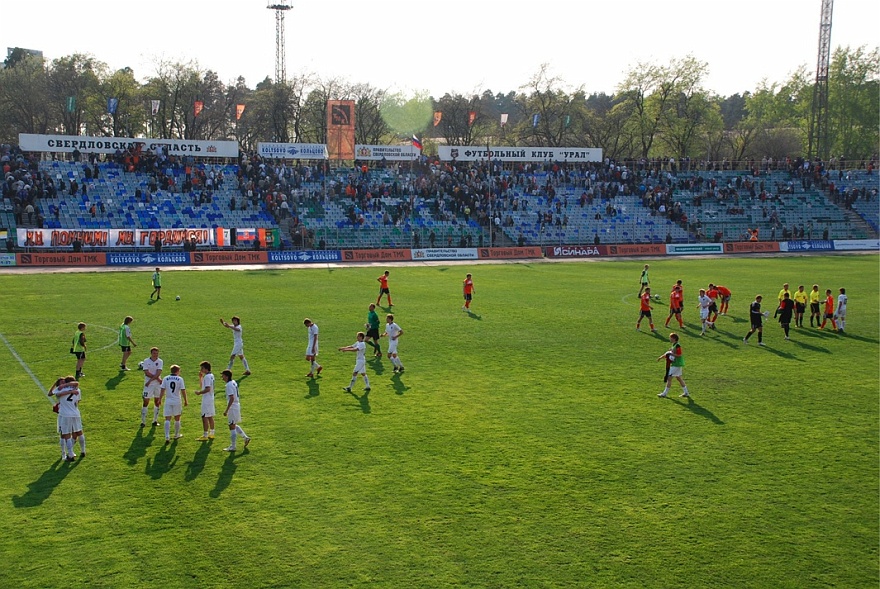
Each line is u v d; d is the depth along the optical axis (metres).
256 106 104.69
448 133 117.75
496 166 88.19
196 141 77.81
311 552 13.51
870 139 127.12
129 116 99.00
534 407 22.25
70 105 79.56
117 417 21.08
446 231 78.06
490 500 15.69
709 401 23.14
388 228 76.56
